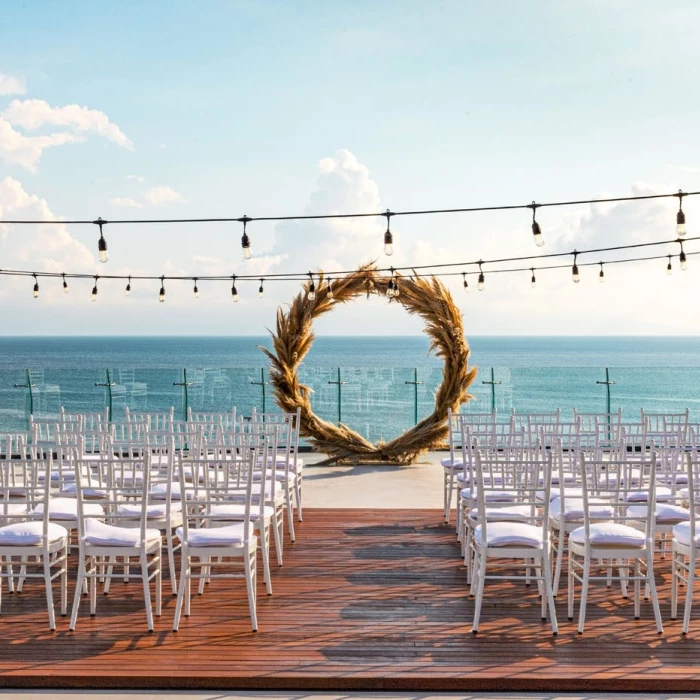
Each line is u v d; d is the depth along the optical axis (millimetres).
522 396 15141
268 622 5375
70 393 14695
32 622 5395
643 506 6031
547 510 5176
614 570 6484
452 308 12586
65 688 4508
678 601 5840
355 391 15469
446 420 12609
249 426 8477
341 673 4543
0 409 14578
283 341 12750
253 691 4500
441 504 9617
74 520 6078
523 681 4457
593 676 4484
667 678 4449
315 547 7379
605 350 128625
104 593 6043
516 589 6125
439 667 4625
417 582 6301
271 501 6695
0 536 5238
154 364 87812
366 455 12719
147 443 6668
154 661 4711
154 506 6148
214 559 6988
